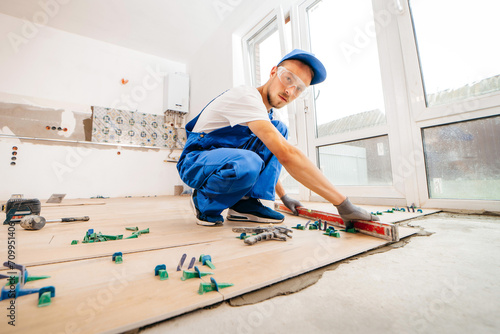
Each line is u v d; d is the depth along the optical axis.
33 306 0.39
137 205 2.27
